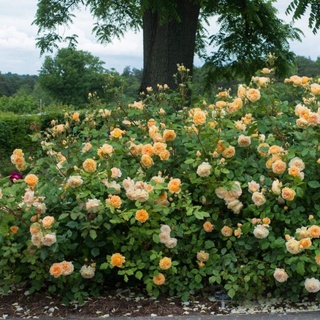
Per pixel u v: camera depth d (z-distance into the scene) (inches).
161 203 165.5
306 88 208.7
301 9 332.2
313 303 162.2
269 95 195.5
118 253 158.6
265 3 511.2
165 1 370.9
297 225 168.1
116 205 157.0
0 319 153.0
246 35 528.4
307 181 169.9
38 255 158.1
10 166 443.5
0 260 166.2
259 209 166.7
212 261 165.8
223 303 161.3
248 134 179.0
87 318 152.9
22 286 177.2
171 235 163.9
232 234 169.6
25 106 1483.8
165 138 175.2
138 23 609.9
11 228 161.2
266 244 161.2
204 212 163.2
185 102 235.6
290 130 187.2
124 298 166.4
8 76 2305.6
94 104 227.0
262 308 159.3
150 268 160.6
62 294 167.0
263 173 176.1
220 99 216.4
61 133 192.4
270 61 217.3
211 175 171.2
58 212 165.3
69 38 571.2
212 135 172.2
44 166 195.3
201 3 411.8
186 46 415.5
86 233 155.8
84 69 2117.4
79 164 182.9
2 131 624.1
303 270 153.7
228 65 541.3
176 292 168.9
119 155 185.5
